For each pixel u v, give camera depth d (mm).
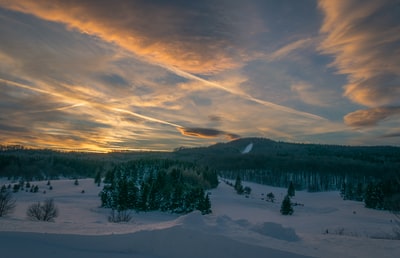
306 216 65750
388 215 62875
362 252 8359
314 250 7961
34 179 134125
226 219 10109
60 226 9375
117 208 58812
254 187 143000
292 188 118688
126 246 7402
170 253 7129
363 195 108188
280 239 8828
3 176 129625
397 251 8461
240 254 7020
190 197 60562
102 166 148500
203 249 7125
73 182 114875
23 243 7449
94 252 7234
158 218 54156
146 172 98938
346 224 45188
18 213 37562
